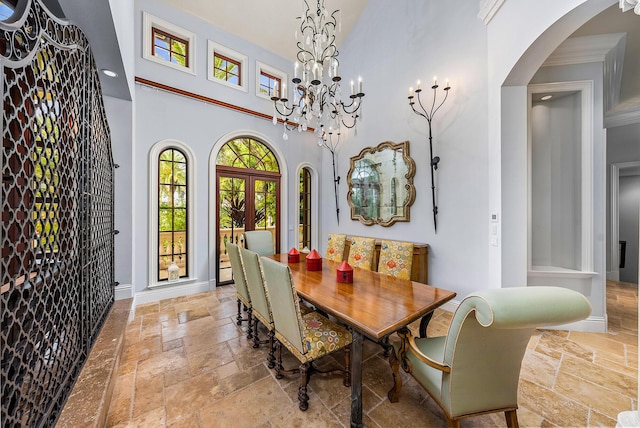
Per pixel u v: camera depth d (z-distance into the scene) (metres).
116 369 1.75
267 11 4.09
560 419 1.43
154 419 1.46
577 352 2.10
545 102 2.66
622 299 3.35
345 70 4.68
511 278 2.31
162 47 3.65
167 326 2.67
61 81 1.26
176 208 3.72
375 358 2.09
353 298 1.74
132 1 3.03
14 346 0.91
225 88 4.12
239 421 1.45
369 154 4.08
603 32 2.30
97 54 2.10
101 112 2.02
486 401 1.21
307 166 5.21
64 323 1.35
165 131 3.53
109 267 2.54
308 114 2.80
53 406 1.18
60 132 1.25
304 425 1.42
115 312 2.48
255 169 4.57
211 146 3.96
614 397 1.59
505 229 2.33
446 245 3.08
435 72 3.17
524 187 2.31
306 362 1.55
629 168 4.25
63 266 1.34
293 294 1.51
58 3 1.55
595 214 2.43
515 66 2.13
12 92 1.00
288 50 4.77
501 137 2.34
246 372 1.91
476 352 1.14
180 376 1.85
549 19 1.75
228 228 4.24
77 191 1.55
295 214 5.02
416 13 3.39
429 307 1.58
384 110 3.88
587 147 2.44
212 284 3.94
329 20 4.27
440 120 3.12
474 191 2.78
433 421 1.44
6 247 0.87
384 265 2.63
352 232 4.51
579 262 2.51
